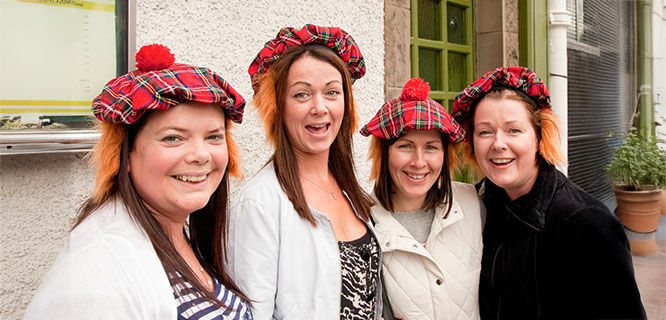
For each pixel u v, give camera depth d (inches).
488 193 79.0
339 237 61.5
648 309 141.9
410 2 137.8
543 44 172.4
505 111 69.4
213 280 49.3
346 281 59.1
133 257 39.0
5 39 58.2
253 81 63.6
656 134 217.3
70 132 62.7
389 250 68.6
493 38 160.9
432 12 150.7
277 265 55.3
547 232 68.1
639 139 198.8
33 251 62.6
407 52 127.1
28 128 60.2
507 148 69.4
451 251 71.2
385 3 120.3
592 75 206.8
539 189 70.2
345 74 62.7
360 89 111.5
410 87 70.2
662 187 179.6
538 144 72.0
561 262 66.6
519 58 167.3
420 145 68.9
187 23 78.8
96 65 65.5
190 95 40.6
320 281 56.2
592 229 64.6
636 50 222.7
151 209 44.9
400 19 124.3
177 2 77.4
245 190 57.8
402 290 68.9
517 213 71.1
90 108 65.3
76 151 63.6
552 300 68.5
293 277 55.4
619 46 224.2
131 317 36.9
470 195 77.9
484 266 75.1
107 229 39.9
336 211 63.8
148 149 41.5
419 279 68.9
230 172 51.9
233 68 85.8
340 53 63.5
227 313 45.4
